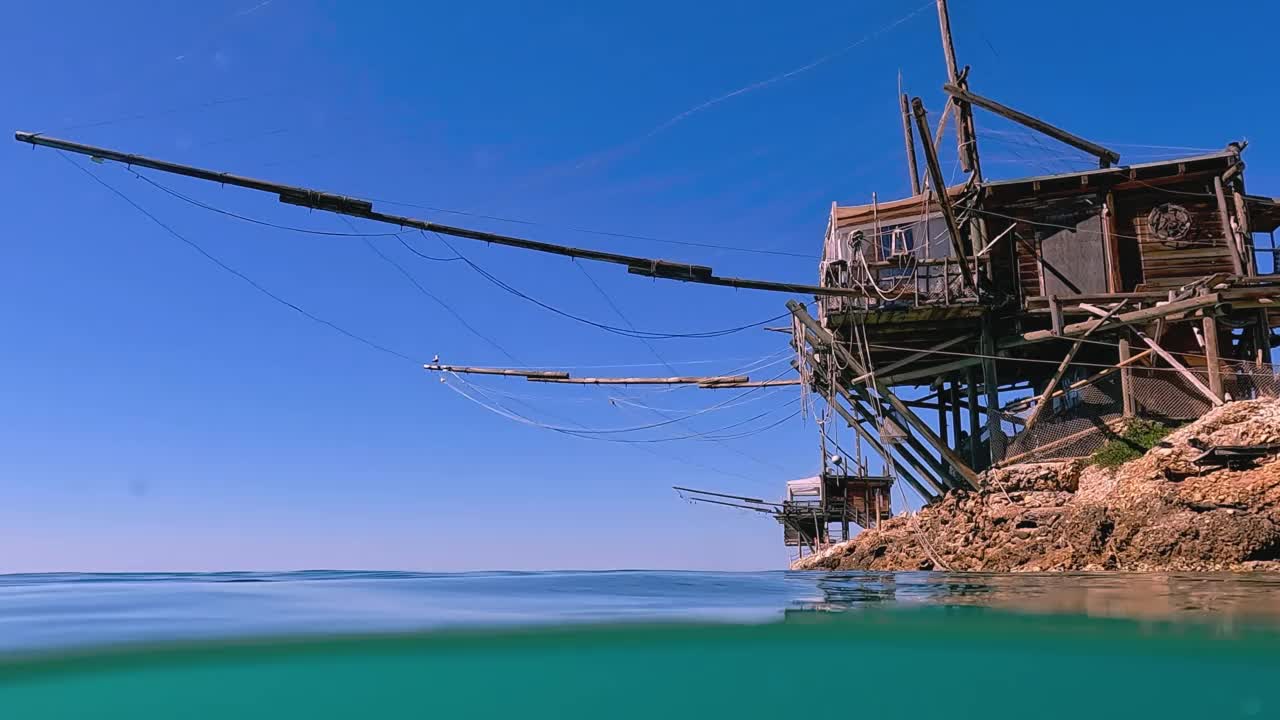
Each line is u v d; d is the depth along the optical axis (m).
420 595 10.12
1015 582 12.81
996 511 21.27
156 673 5.62
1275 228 26.25
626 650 6.32
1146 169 24.78
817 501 43.34
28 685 5.34
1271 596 9.42
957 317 24.55
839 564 25.53
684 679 5.82
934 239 25.38
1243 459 18.30
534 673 6.02
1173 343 24.02
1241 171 24.36
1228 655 5.90
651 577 14.54
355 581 13.78
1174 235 24.94
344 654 5.96
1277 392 20.11
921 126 21.91
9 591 11.88
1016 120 25.05
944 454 23.66
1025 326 25.12
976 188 25.11
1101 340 24.52
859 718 4.86
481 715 5.04
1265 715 4.87
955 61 26.47
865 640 6.47
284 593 10.84
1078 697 5.29
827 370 27.45
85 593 11.25
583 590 10.92
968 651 6.26
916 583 12.77
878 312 23.91
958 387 28.52
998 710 5.02
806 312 24.55
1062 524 19.78
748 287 22.50
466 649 6.05
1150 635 6.43
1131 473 19.58
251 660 5.85
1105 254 24.84
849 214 26.08
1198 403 21.92
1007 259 25.41
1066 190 25.38
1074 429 22.47
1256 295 21.02
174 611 8.37
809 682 5.71
